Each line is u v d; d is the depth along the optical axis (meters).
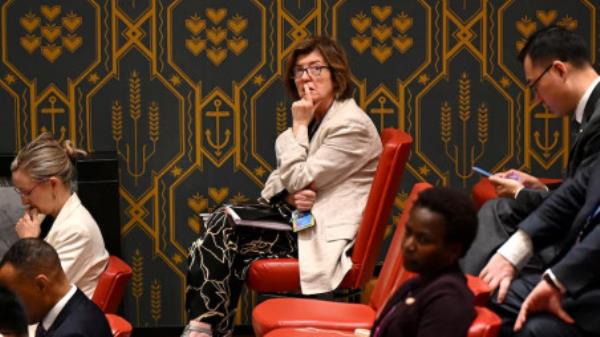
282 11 12.64
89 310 7.39
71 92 12.66
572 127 8.12
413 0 12.68
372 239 9.83
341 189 10.29
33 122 12.67
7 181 12.13
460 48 12.76
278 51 12.70
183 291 12.96
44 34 12.57
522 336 6.85
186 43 12.66
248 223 10.01
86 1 12.55
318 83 10.50
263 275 10.02
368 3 12.66
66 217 9.59
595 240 6.75
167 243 12.91
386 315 6.12
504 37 12.77
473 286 6.45
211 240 10.15
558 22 12.76
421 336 5.66
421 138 12.87
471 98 12.84
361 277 9.88
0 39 12.55
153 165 12.82
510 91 12.84
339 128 10.26
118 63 12.66
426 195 5.94
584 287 6.77
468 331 5.55
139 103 12.72
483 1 12.72
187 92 12.73
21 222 9.83
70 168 9.76
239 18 12.63
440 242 5.84
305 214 10.16
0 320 5.17
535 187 8.84
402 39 12.73
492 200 8.32
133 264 12.89
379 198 9.74
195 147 12.80
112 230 12.08
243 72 12.72
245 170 12.87
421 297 5.79
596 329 6.77
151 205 12.85
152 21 12.60
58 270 7.38
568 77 7.89
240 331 13.01
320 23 12.66
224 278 10.11
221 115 12.78
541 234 7.39
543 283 6.83
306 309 8.45
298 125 10.49
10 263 7.26
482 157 12.92
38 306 7.32
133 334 12.97
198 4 12.60
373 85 12.77
